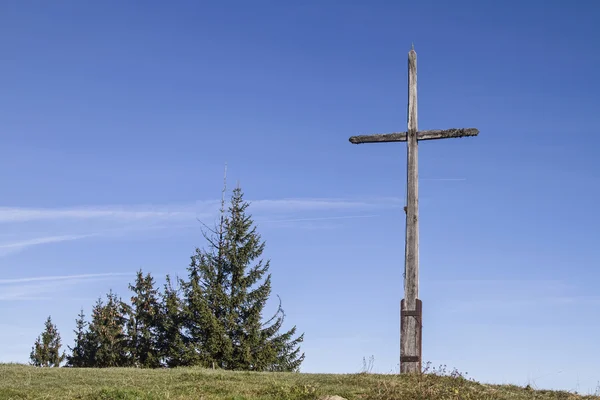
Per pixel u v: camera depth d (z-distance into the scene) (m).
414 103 20.88
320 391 16.78
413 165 20.56
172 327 39.78
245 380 19.02
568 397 17.50
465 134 20.27
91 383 18.91
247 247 40.84
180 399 16.23
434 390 16.86
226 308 39.25
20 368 21.97
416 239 20.14
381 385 17.48
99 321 49.06
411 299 19.78
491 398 16.52
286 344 39.94
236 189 42.09
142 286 44.44
